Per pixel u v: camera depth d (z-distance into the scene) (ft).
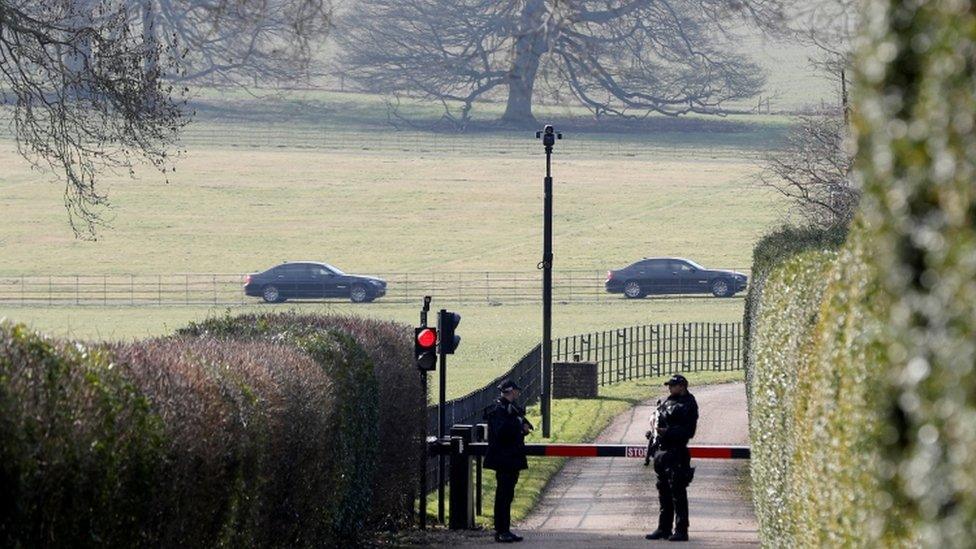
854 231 74.38
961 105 38.78
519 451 186.60
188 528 99.76
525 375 362.33
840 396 74.13
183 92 226.79
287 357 137.28
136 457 88.89
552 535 195.42
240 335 156.97
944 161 39.34
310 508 137.59
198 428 99.76
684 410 185.57
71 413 82.17
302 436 131.54
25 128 219.00
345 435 153.48
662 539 189.57
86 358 91.04
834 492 74.69
